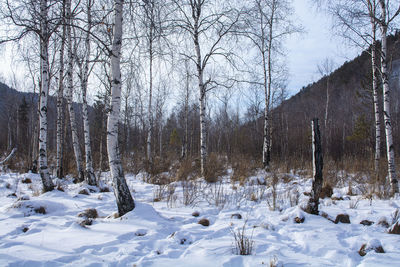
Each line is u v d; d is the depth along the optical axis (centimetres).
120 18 452
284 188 718
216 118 2720
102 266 250
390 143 647
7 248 290
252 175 962
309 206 440
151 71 1258
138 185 809
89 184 749
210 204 561
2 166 1141
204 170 912
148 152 1190
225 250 289
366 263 250
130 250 291
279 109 1900
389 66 723
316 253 295
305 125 2378
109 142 441
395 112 2028
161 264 254
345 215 418
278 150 1838
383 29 657
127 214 417
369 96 1670
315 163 443
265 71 1216
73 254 276
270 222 407
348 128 2416
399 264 246
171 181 877
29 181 841
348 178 884
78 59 808
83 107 790
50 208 486
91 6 650
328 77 2075
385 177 761
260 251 293
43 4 593
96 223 400
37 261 251
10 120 2102
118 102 446
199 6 910
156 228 373
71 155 1163
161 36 476
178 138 2628
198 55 941
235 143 1991
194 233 355
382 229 374
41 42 710
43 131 649
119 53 449
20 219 422
